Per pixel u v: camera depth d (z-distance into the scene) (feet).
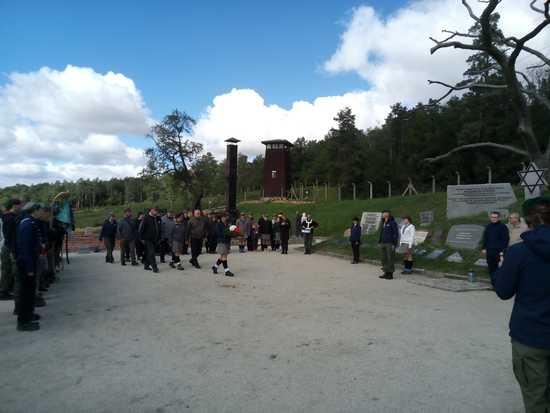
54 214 43.91
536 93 38.45
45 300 31.32
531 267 10.47
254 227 78.89
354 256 57.36
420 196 99.04
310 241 72.28
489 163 146.10
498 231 35.22
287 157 209.97
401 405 14.06
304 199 199.21
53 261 39.50
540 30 33.19
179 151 170.09
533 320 10.38
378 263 55.57
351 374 16.79
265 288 36.55
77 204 392.47
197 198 175.52
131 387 15.55
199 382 16.01
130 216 53.47
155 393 15.02
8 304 30.27
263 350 19.75
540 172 48.78
